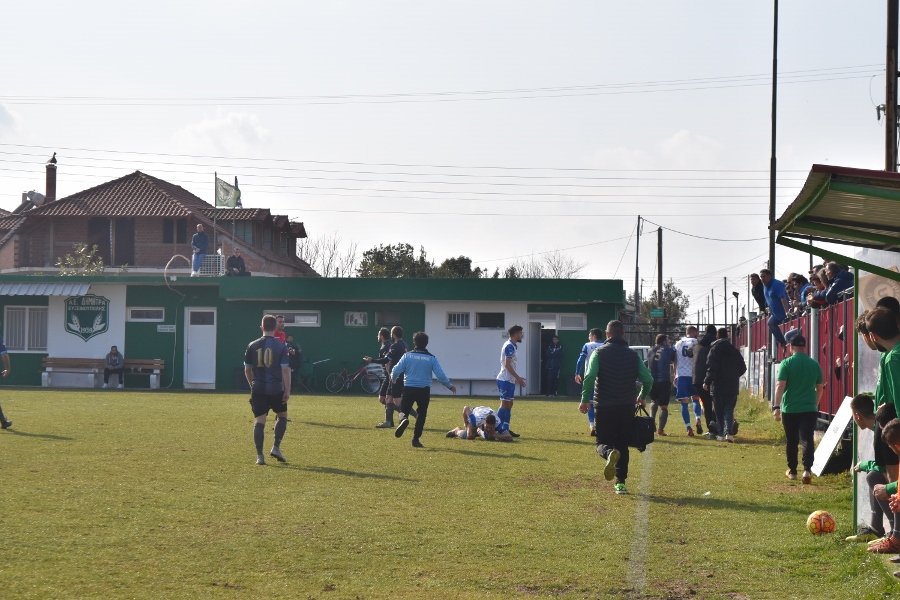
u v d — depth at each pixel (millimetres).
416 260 77000
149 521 9500
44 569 7547
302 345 37969
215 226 54312
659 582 7512
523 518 10055
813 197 6910
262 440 14078
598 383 12055
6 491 11102
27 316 39438
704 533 9391
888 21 17656
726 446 18016
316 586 7250
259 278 37531
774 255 31344
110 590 6996
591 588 7312
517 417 24750
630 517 10195
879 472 8688
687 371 20531
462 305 37281
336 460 14594
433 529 9391
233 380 38312
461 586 7324
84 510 9992
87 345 39062
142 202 55406
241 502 10680
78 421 20609
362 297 37094
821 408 17797
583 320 36812
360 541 8797
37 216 54812
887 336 7879
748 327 33562
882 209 7234
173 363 38594
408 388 16797
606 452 11828
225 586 7191
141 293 38875
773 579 7629
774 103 31344
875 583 7270
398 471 13484
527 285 36344
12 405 25641
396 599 6945
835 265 17016
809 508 10828
